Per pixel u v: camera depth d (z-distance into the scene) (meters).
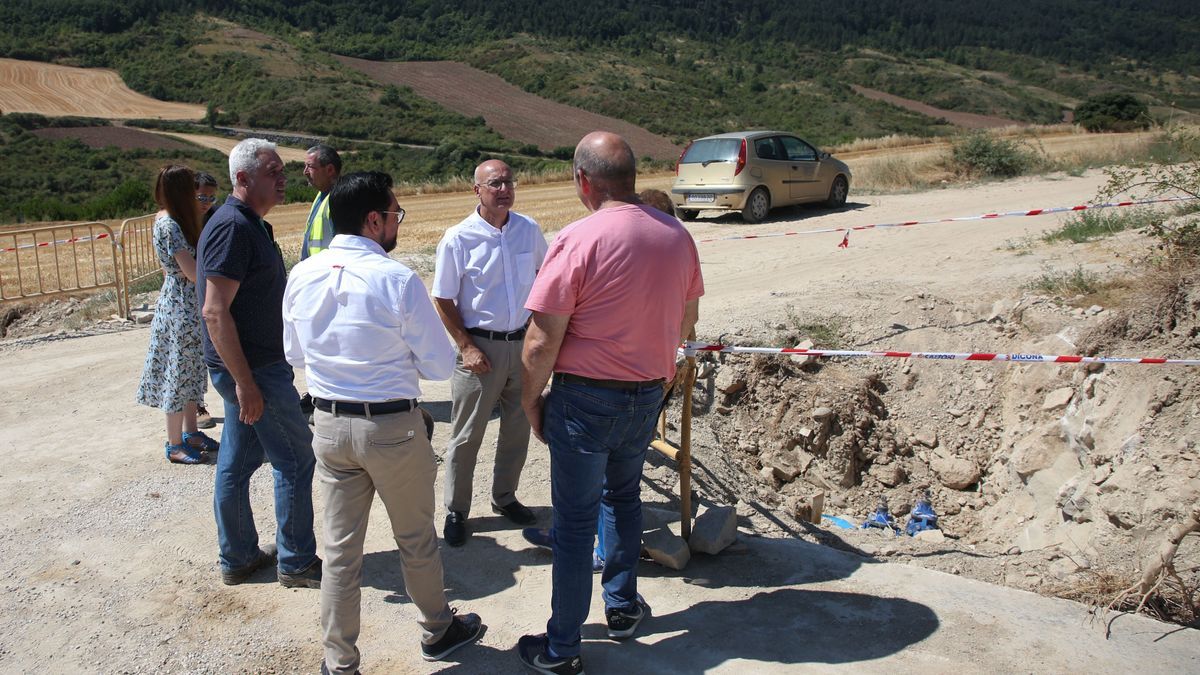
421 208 23.83
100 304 11.30
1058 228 11.46
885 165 20.78
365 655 3.71
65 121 86.38
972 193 17.27
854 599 3.99
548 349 3.25
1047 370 6.58
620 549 3.69
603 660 3.60
